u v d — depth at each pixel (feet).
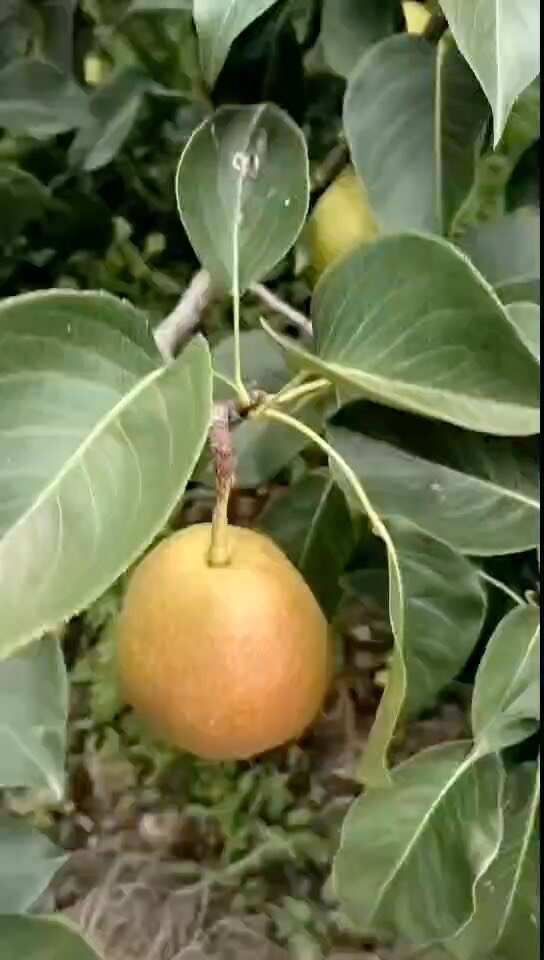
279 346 2.60
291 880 3.19
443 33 2.55
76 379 2.15
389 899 2.47
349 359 2.33
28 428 2.13
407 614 2.45
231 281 2.45
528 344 2.31
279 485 2.99
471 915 2.46
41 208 2.87
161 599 2.38
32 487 2.11
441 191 2.53
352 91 2.52
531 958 2.56
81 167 2.86
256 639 2.36
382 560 2.70
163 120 2.88
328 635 2.54
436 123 2.53
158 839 3.22
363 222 2.64
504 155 2.79
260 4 2.30
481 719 2.43
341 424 2.52
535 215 2.63
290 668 2.38
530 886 2.55
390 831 2.49
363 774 2.35
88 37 2.94
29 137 2.88
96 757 3.23
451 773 2.50
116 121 2.81
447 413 2.27
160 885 3.18
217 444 2.36
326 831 3.21
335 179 2.74
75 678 3.22
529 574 2.67
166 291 3.07
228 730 2.38
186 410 2.14
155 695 2.39
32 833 2.43
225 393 2.49
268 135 2.48
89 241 2.98
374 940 3.09
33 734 2.38
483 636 2.69
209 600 2.36
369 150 2.52
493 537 2.48
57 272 3.02
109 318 2.17
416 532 2.43
